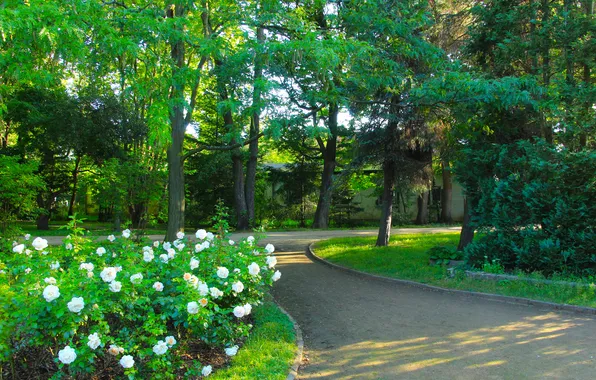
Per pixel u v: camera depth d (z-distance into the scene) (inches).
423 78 406.0
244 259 213.9
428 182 579.2
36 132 868.0
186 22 293.4
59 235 839.1
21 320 128.0
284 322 236.2
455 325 240.7
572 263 309.6
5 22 185.6
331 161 1082.1
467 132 406.0
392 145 532.7
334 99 354.6
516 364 181.0
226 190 1122.7
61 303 130.1
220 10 404.5
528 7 378.3
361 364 185.6
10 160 469.7
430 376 170.9
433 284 344.8
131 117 837.8
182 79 295.7
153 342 143.5
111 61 285.0
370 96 473.7
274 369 169.0
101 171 484.1
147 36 275.1
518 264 335.0
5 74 239.0
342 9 374.6
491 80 331.9
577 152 314.8
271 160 1713.8
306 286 366.0
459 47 467.8
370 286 362.6
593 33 345.1
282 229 1090.1
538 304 275.7
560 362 181.9
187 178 1084.5
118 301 149.6
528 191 328.5
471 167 390.6
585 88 330.0
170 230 437.7
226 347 177.3
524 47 371.2
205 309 158.9
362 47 303.6
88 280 145.6
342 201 1253.7
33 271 173.0
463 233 459.5
